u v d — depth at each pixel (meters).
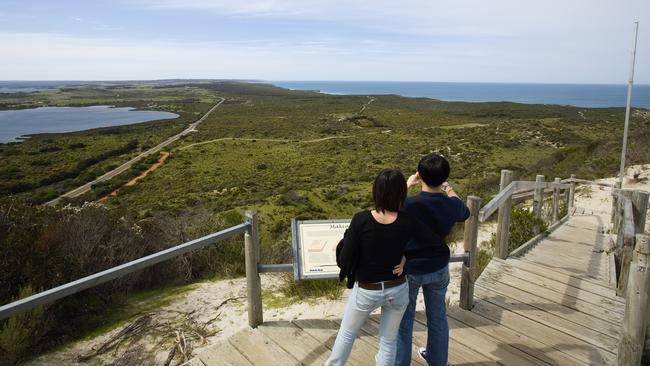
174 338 3.59
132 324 3.80
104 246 4.54
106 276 2.05
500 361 2.60
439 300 2.28
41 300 1.82
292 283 4.47
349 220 2.90
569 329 3.00
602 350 2.73
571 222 7.55
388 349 2.00
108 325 3.86
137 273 4.76
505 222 4.41
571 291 3.66
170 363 3.20
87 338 3.59
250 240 2.81
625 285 3.50
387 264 1.86
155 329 3.76
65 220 4.57
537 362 2.60
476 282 3.85
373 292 1.88
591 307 3.35
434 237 1.92
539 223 6.07
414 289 2.22
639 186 11.71
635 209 4.15
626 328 2.11
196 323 3.85
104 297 4.31
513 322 3.09
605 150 19.20
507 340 2.85
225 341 2.77
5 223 4.13
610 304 3.40
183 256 5.22
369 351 2.67
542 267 4.24
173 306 4.26
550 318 3.16
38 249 4.02
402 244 1.86
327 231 2.88
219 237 2.59
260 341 2.77
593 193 11.39
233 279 5.04
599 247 5.49
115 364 3.20
